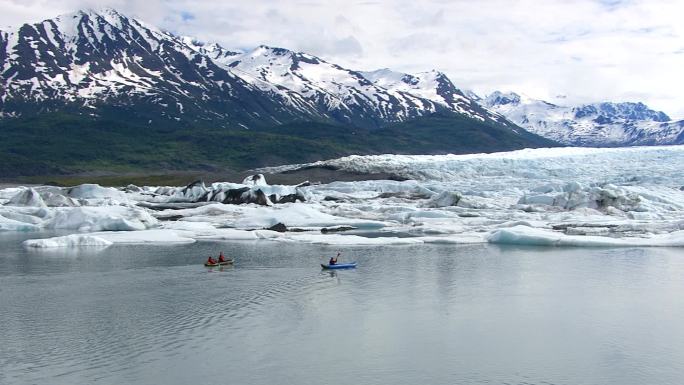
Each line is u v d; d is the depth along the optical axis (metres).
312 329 37.31
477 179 145.75
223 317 39.94
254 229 89.00
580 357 32.62
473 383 29.39
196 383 29.38
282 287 48.41
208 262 57.38
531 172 151.12
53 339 35.59
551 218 91.12
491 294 45.91
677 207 96.75
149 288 48.25
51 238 73.38
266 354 33.06
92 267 57.06
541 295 45.41
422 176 158.12
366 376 30.17
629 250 66.56
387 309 41.84
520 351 33.53
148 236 76.75
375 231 86.75
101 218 86.38
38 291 47.19
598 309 41.59
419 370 30.91
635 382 29.45
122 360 32.31
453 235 79.19
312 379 29.80
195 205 119.81
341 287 48.38
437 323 38.50
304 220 93.25
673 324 38.12
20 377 30.23
